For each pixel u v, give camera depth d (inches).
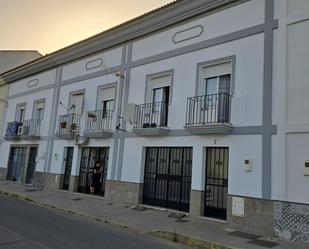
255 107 380.2
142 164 500.4
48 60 726.5
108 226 369.7
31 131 743.1
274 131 358.6
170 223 381.1
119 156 535.2
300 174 332.5
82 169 619.5
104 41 592.7
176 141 457.1
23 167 773.9
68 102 663.1
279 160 347.9
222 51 422.9
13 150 828.0
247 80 392.2
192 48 457.4
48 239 278.4
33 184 715.4
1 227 313.0
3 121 872.9
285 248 298.4
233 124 396.8
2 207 446.3
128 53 553.9
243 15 408.5
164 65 491.5
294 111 344.5
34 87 779.4
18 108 829.8
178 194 453.7
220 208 406.3
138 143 508.7
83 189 609.3
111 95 581.0
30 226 328.5
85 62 642.8
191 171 441.1
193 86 447.2
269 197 351.9
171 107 470.0
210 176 421.4
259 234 348.8
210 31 440.5
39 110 758.5
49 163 682.2
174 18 481.1
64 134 639.1
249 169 372.8
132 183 505.7
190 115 441.4
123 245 282.2
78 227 345.4
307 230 320.2
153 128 470.6
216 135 412.2
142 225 369.4
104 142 569.6
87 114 607.5
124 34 556.1
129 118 516.1
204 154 425.4
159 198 475.5
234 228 369.1
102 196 567.2
